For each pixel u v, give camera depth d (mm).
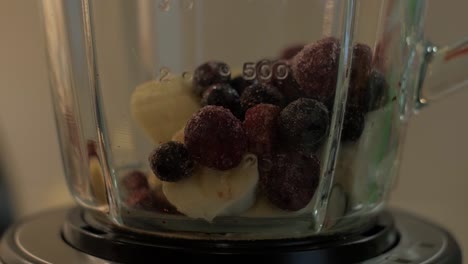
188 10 169
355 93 142
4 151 284
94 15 146
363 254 142
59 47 159
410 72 162
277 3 159
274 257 131
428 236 170
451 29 223
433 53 166
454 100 235
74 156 163
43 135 279
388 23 147
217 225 136
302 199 132
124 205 146
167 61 169
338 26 139
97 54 148
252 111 132
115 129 148
